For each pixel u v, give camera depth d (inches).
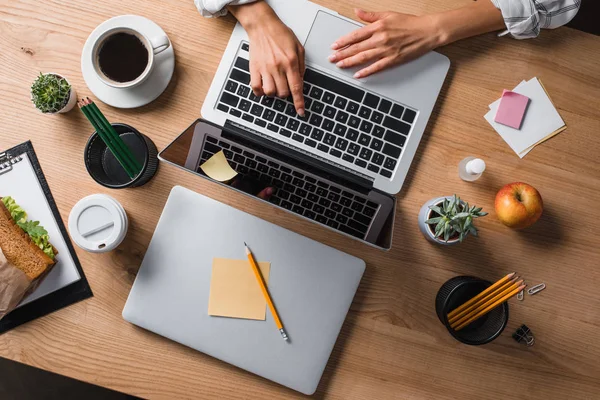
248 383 32.7
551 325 32.5
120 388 32.4
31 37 32.5
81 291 32.4
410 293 32.7
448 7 32.5
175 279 31.9
